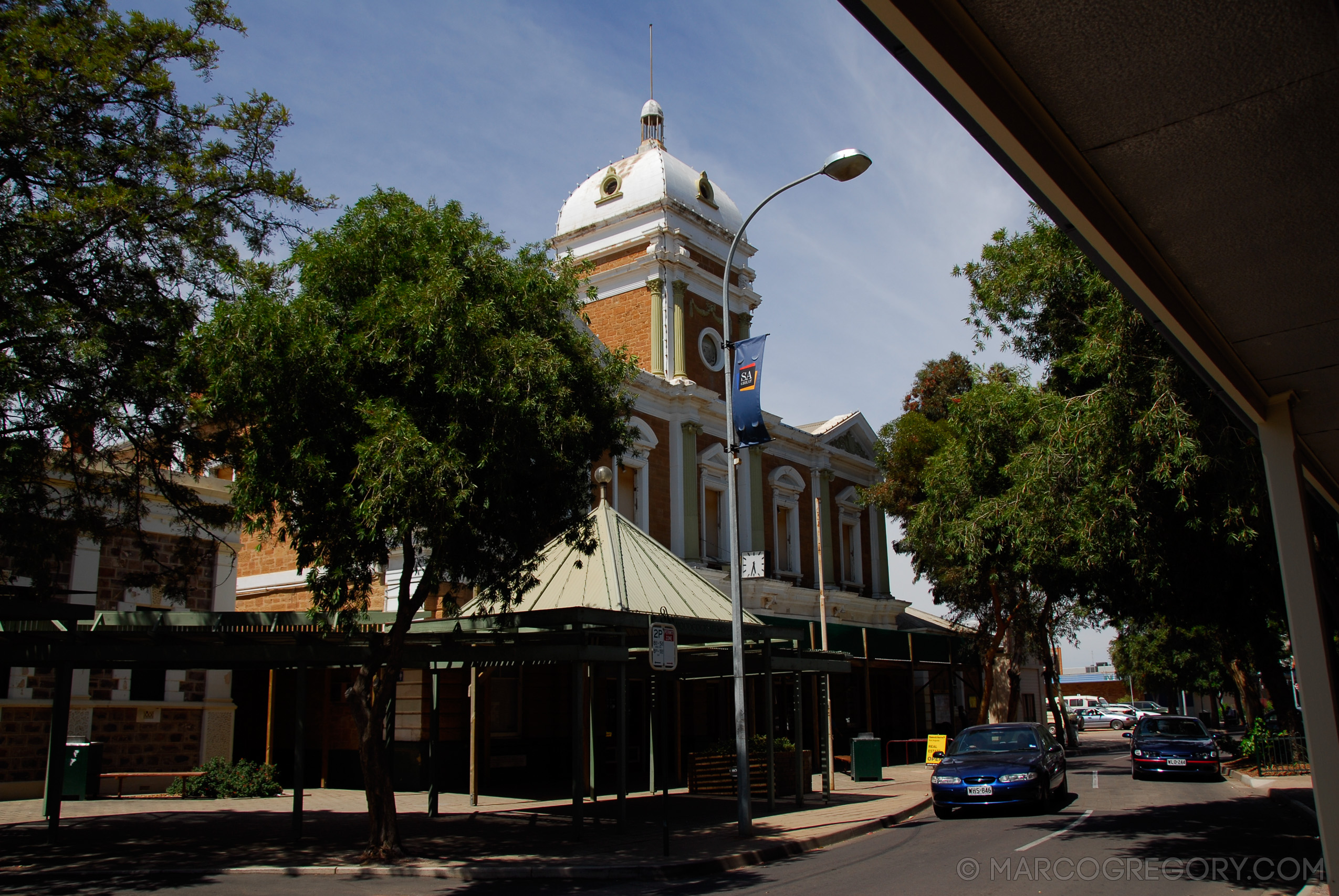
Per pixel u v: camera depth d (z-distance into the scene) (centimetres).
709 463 3062
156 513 2067
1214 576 1490
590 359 1389
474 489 1121
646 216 3153
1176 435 1161
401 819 1677
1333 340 695
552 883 1128
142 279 1412
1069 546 1582
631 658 1908
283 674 2422
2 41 1288
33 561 1394
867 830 1574
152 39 1406
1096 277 1316
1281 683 2245
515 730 2356
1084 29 383
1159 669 5822
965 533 2038
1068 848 1266
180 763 2105
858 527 3825
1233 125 451
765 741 2100
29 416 1348
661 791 2227
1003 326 1750
